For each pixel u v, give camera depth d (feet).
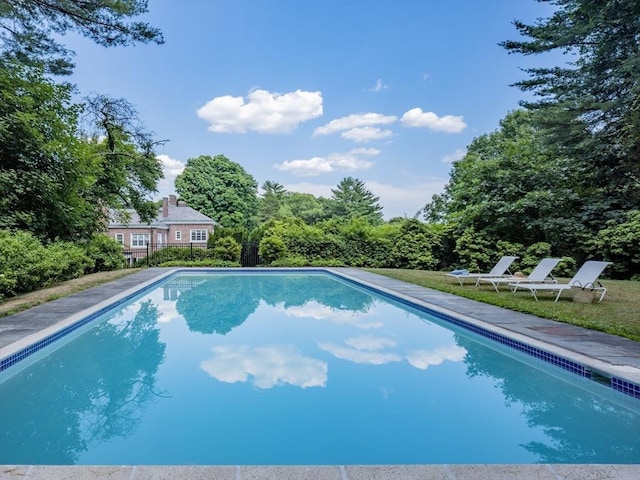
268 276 52.80
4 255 27.20
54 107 41.32
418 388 13.78
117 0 30.86
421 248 57.11
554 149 44.91
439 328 22.94
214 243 72.69
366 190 155.43
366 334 21.57
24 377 15.06
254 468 7.36
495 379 14.70
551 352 15.05
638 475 7.25
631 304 25.44
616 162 43.37
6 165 36.91
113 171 57.31
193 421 11.28
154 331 22.35
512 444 10.00
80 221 47.11
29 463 9.16
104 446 9.89
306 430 10.71
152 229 105.19
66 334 19.80
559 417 11.58
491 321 20.66
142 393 13.35
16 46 35.22
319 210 154.71
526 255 47.50
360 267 60.75
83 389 13.80
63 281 39.40
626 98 31.76
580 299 26.32
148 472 7.21
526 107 47.83
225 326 23.63
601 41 33.91
